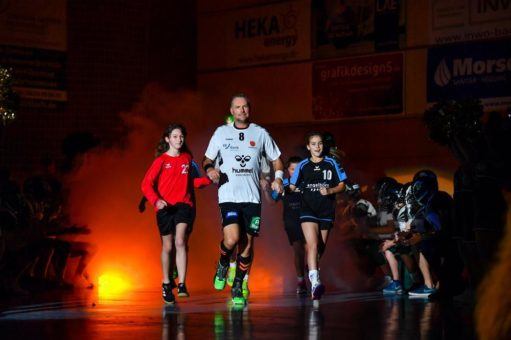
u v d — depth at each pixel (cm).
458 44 1512
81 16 1722
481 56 1481
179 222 1021
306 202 1027
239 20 1811
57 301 1059
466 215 924
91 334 707
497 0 1463
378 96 1617
